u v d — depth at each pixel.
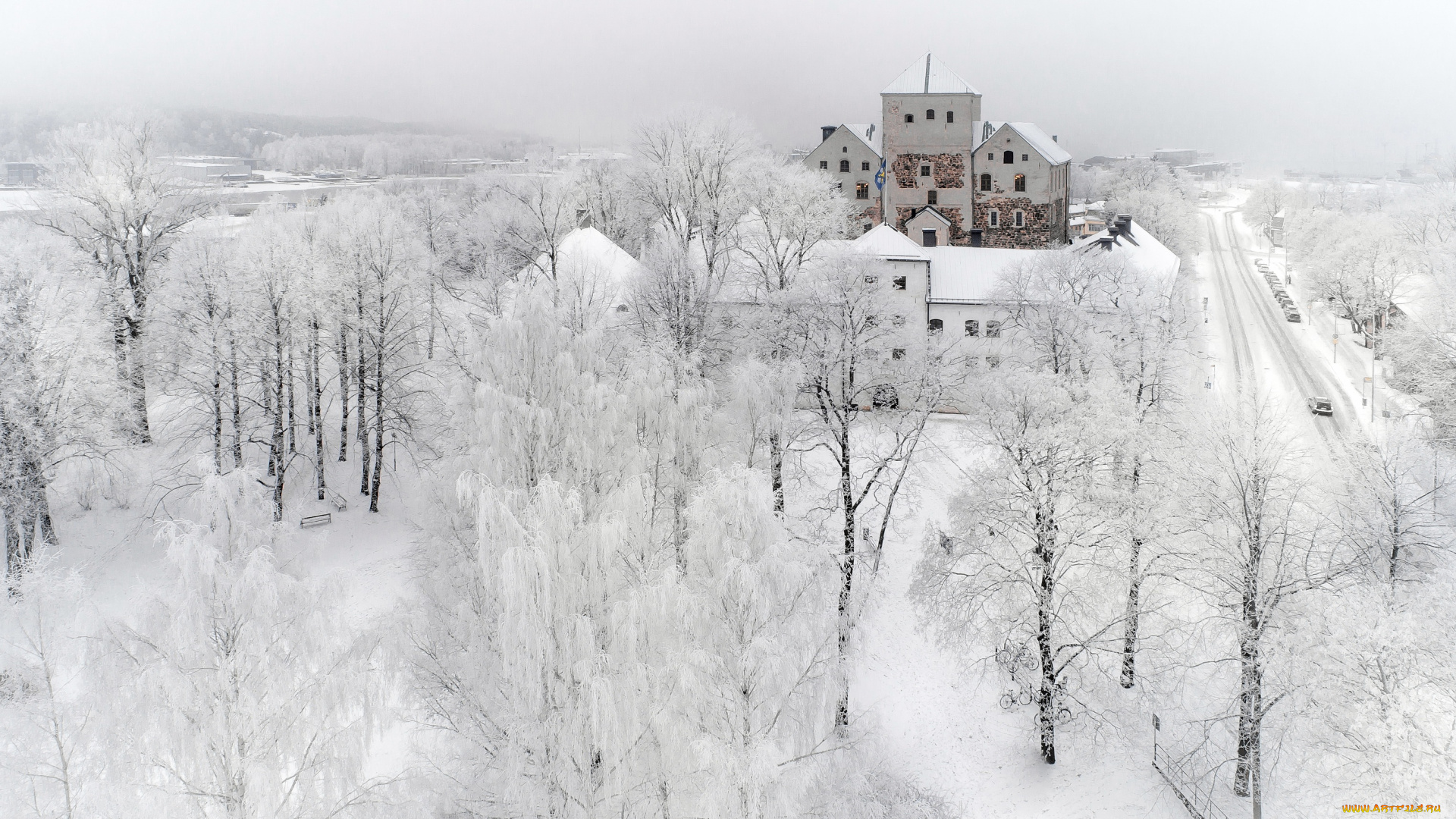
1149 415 41.59
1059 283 59.19
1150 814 31.31
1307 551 30.25
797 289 49.91
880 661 40.50
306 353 52.81
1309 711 28.33
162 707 16.16
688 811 19.16
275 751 16.92
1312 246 131.12
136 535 45.06
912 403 44.19
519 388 23.66
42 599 18.05
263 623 17.44
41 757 16.45
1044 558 34.84
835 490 44.53
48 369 42.31
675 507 24.89
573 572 20.88
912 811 25.52
